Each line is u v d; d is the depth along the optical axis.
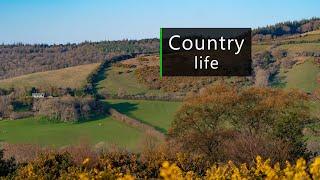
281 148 30.48
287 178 11.19
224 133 41.88
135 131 84.94
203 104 44.94
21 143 75.19
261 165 15.41
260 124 43.09
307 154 35.75
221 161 33.25
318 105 50.91
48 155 24.09
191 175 16.25
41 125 94.31
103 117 96.62
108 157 27.78
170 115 92.31
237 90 48.03
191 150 41.69
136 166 27.22
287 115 41.25
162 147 33.53
